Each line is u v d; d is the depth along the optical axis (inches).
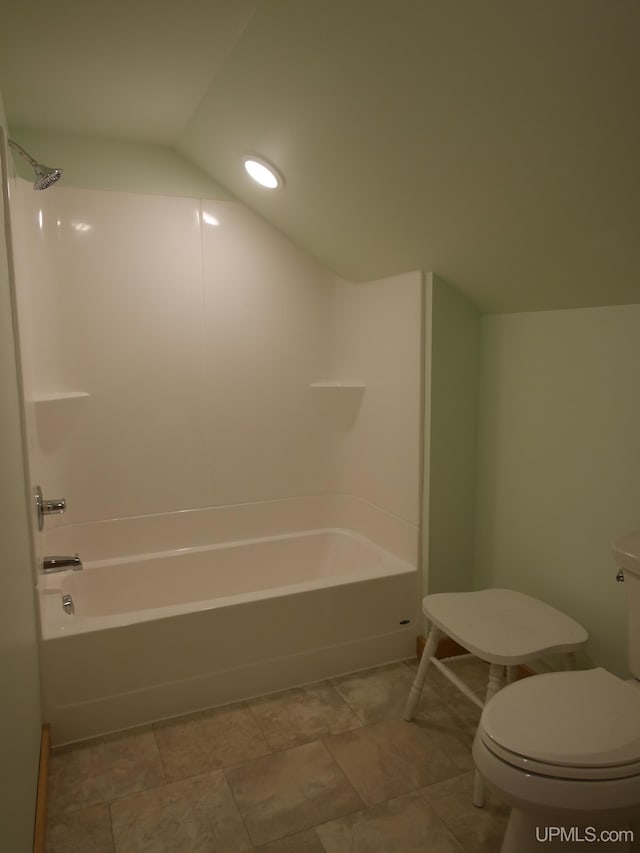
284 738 79.4
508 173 62.1
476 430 98.0
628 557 62.9
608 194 57.7
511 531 92.5
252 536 113.0
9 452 54.0
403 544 100.9
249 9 60.2
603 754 50.9
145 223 99.9
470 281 87.9
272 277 109.1
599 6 42.0
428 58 53.7
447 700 87.2
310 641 91.0
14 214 72.2
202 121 87.0
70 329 96.8
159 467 105.1
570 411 80.9
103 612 100.6
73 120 89.7
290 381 112.7
